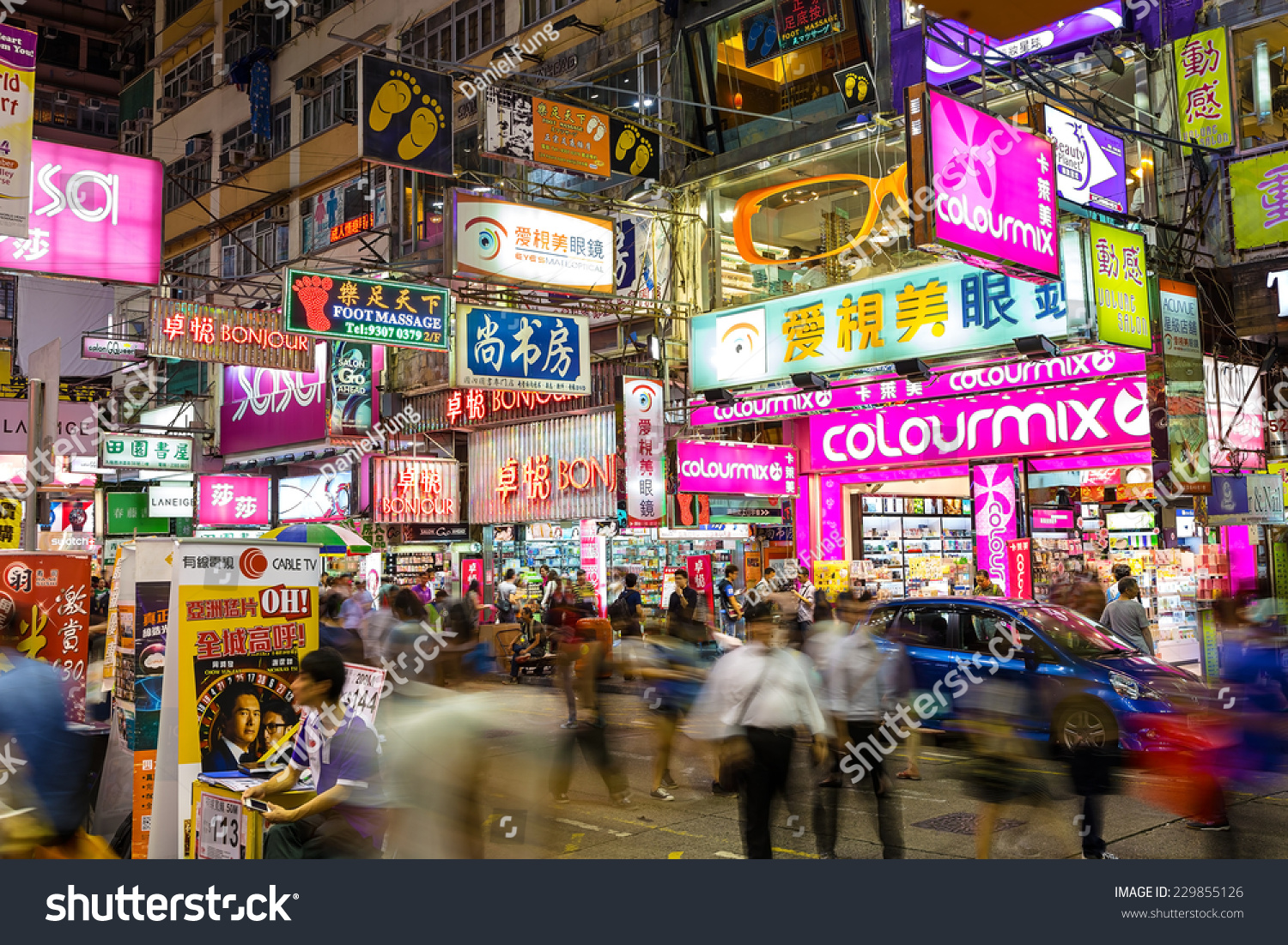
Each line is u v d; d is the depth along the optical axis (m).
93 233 12.33
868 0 18.36
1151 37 14.95
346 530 13.38
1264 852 6.74
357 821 4.84
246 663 5.81
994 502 16.59
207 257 35.66
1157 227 14.10
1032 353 13.86
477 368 17.12
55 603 7.31
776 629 6.12
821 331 16.41
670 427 20.55
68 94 51.97
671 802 8.67
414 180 26.38
